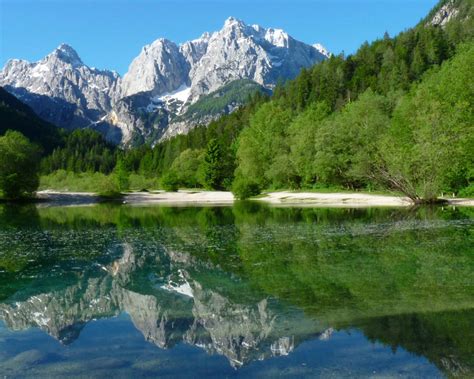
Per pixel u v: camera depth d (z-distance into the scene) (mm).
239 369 7328
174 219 34812
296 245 19672
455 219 27969
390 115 71875
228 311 10445
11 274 15008
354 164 58562
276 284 12797
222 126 153750
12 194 68312
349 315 9797
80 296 12148
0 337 9148
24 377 7246
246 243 20734
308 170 67062
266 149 77250
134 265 16219
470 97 48938
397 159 42719
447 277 13008
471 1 172375
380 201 47312
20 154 67250
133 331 9328
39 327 9719
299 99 122500
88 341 8844
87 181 93625
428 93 52156
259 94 163125
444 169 41438
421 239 20219
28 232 27281
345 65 134625
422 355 7621
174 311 10609
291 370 7230
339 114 76125
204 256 17672
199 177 96875
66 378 7184
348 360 7523
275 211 39750
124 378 7117
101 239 23531
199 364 7594
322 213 36062
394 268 14398
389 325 9102
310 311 10164
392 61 123312
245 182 62719
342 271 14172
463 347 7910
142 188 107812
